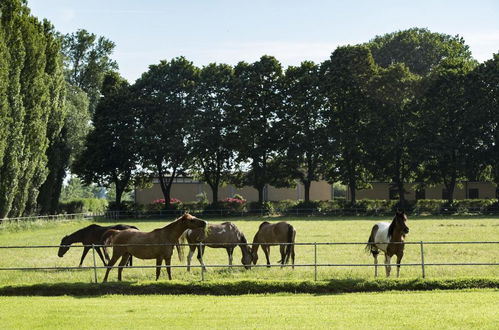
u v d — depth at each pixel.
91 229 26.30
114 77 80.75
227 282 19.75
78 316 15.42
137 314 15.61
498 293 18.27
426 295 18.09
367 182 78.69
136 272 23.16
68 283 19.98
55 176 63.12
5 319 15.13
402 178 74.88
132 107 76.62
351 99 74.00
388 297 17.83
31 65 53.59
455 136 71.94
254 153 74.81
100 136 75.50
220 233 24.48
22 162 52.34
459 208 72.31
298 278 20.78
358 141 72.69
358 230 47.25
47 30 60.31
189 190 94.62
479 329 13.54
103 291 19.69
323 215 74.12
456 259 26.98
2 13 50.50
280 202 78.56
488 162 71.06
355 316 15.00
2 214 50.19
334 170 76.50
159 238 21.14
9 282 20.86
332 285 19.48
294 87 76.25
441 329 13.62
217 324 14.36
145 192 94.25
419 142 71.38
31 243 38.94
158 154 75.50
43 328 14.20
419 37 97.38
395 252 21.48
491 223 53.62
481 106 70.81
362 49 74.94
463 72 72.75
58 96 61.25
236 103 75.56
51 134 61.50
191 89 76.88
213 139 74.88
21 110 50.56
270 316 15.13
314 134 74.06
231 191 95.38
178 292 19.59
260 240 25.34
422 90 73.06
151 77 78.06
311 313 15.44
